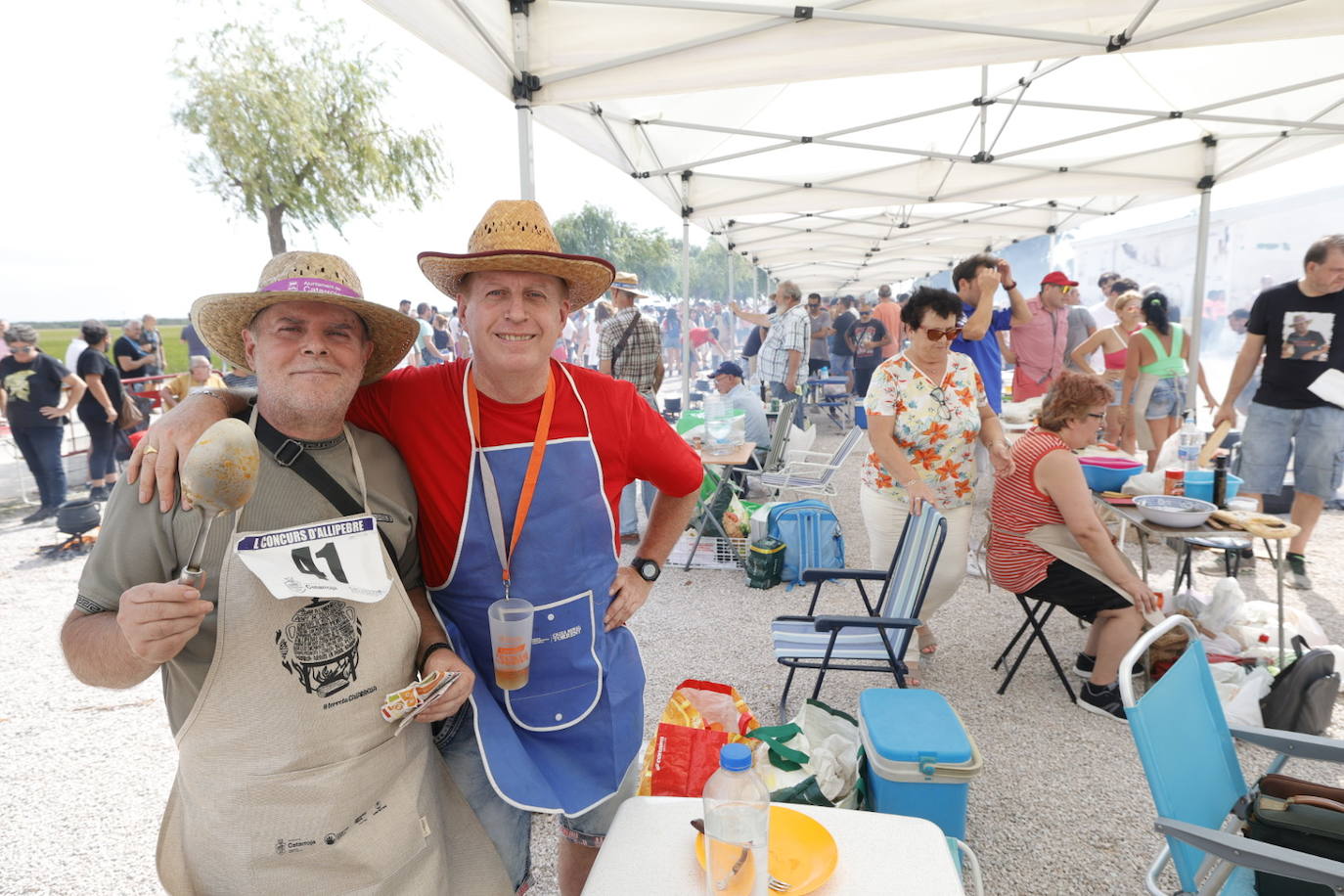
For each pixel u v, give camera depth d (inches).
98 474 301.7
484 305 60.4
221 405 54.0
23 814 113.8
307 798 50.6
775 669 156.9
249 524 50.6
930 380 136.9
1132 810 109.9
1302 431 189.3
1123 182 307.7
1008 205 443.5
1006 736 130.5
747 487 307.6
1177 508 142.6
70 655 46.3
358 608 52.8
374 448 60.2
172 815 54.4
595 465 67.1
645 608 192.5
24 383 287.6
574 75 152.3
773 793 87.7
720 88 154.5
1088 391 130.1
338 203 666.2
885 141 290.5
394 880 55.4
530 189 155.6
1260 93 213.0
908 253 653.3
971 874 96.9
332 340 52.7
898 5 140.8
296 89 633.0
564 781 65.7
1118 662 133.9
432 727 67.8
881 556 149.9
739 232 472.7
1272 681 125.6
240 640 48.3
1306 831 72.3
